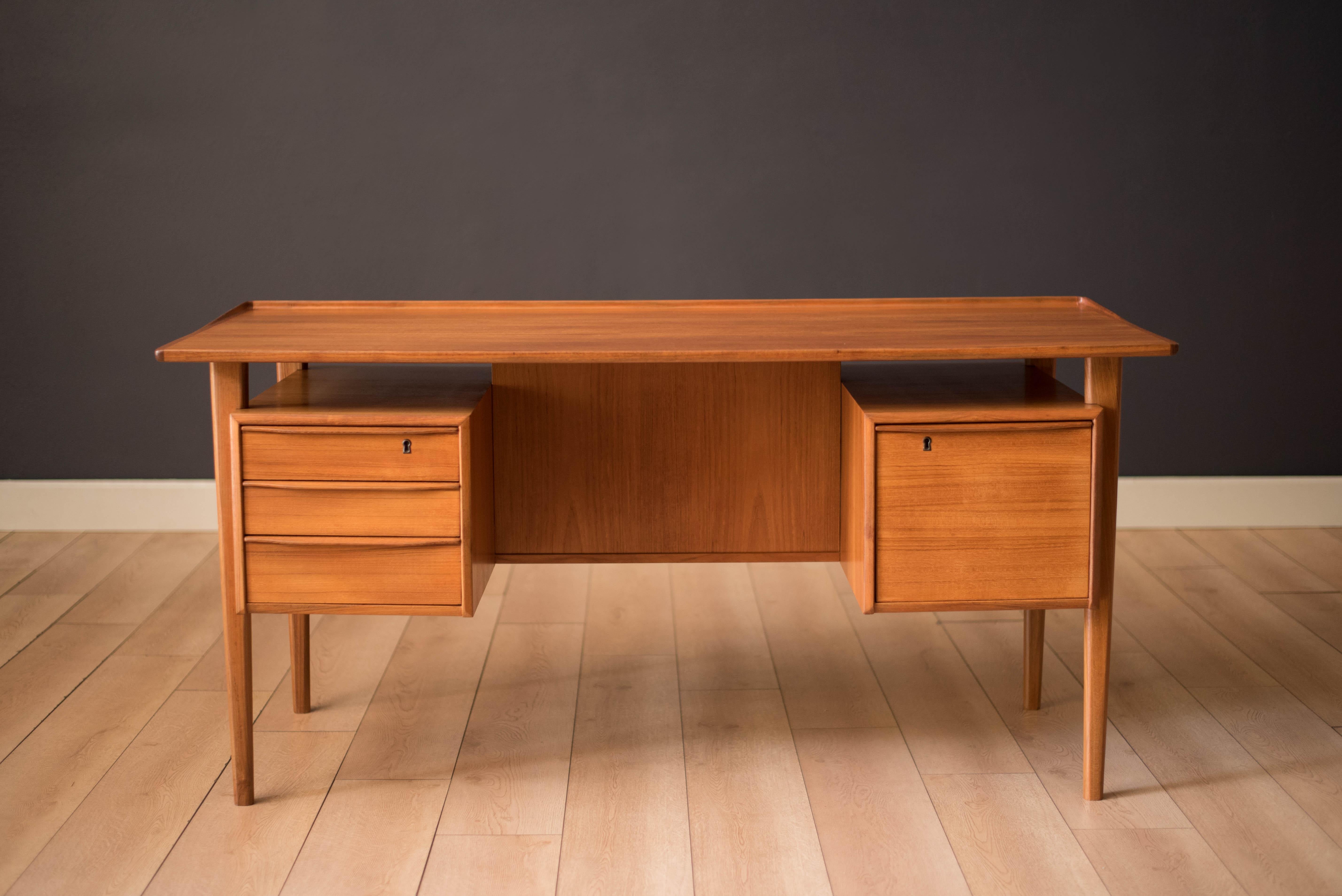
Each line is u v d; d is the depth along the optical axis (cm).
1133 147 312
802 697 225
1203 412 325
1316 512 328
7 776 193
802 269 320
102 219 312
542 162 313
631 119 311
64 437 325
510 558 204
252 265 317
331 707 221
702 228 317
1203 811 183
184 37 304
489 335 185
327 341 178
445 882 165
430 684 231
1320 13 305
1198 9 305
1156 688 228
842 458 200
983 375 204
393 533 173
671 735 210
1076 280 319
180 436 326
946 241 318
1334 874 166
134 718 214
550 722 215
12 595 277
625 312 212
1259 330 321
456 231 316
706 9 306
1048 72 309
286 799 187
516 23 306
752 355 168
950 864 169
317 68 307
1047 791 189
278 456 171
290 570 175
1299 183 313
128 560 303
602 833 178
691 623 264
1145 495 328
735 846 174
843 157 313
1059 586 177
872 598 176
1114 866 168
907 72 309
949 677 234
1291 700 221
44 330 318
